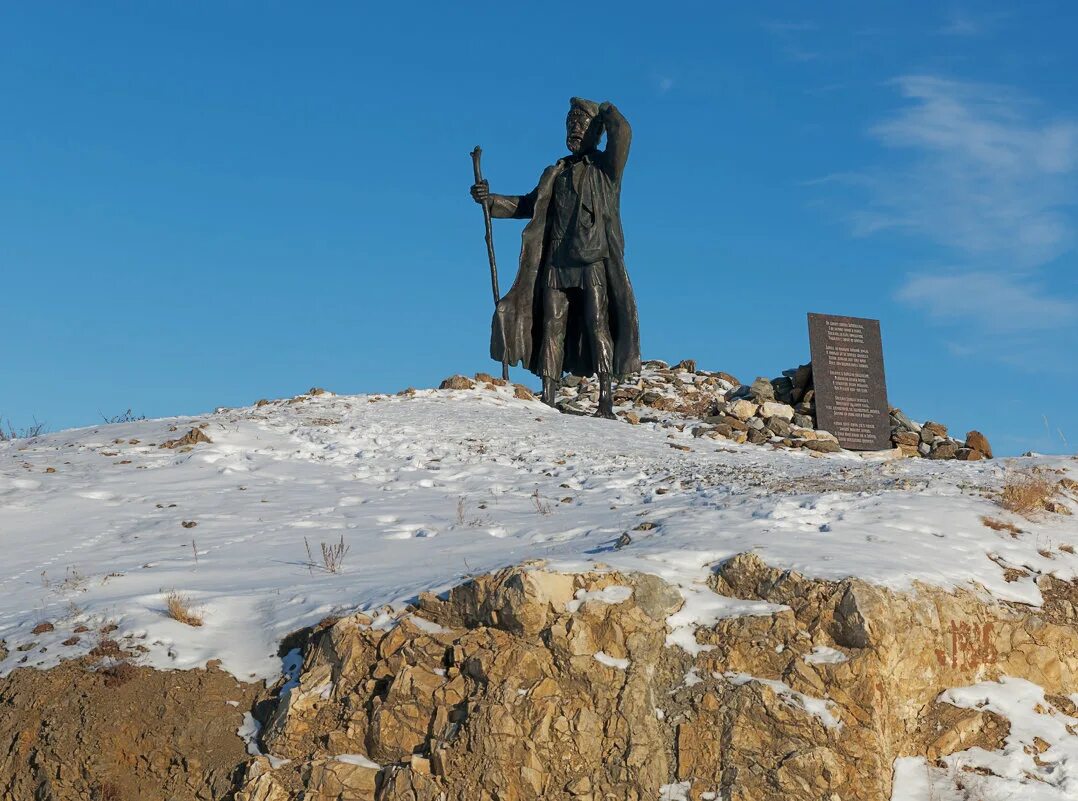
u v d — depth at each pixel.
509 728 9.20
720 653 9.81
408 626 10.12
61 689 9.92
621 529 12.98
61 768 9.43
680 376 27.44
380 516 14.70
